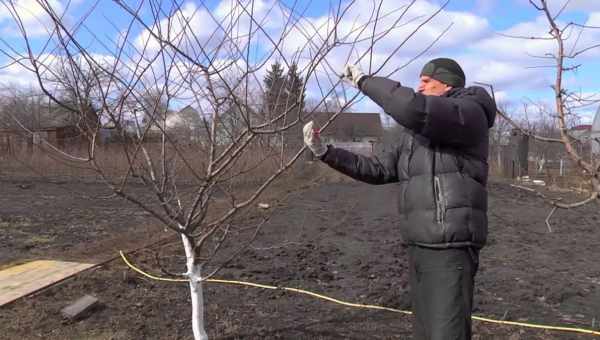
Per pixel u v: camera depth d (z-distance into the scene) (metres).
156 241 8.87
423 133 2.86
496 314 5.50
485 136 3.01
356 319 5.27
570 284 6.67
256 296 5.99
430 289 3.01
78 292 5.95
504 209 13.77
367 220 12.12
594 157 2.96
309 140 3.34
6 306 5.43
